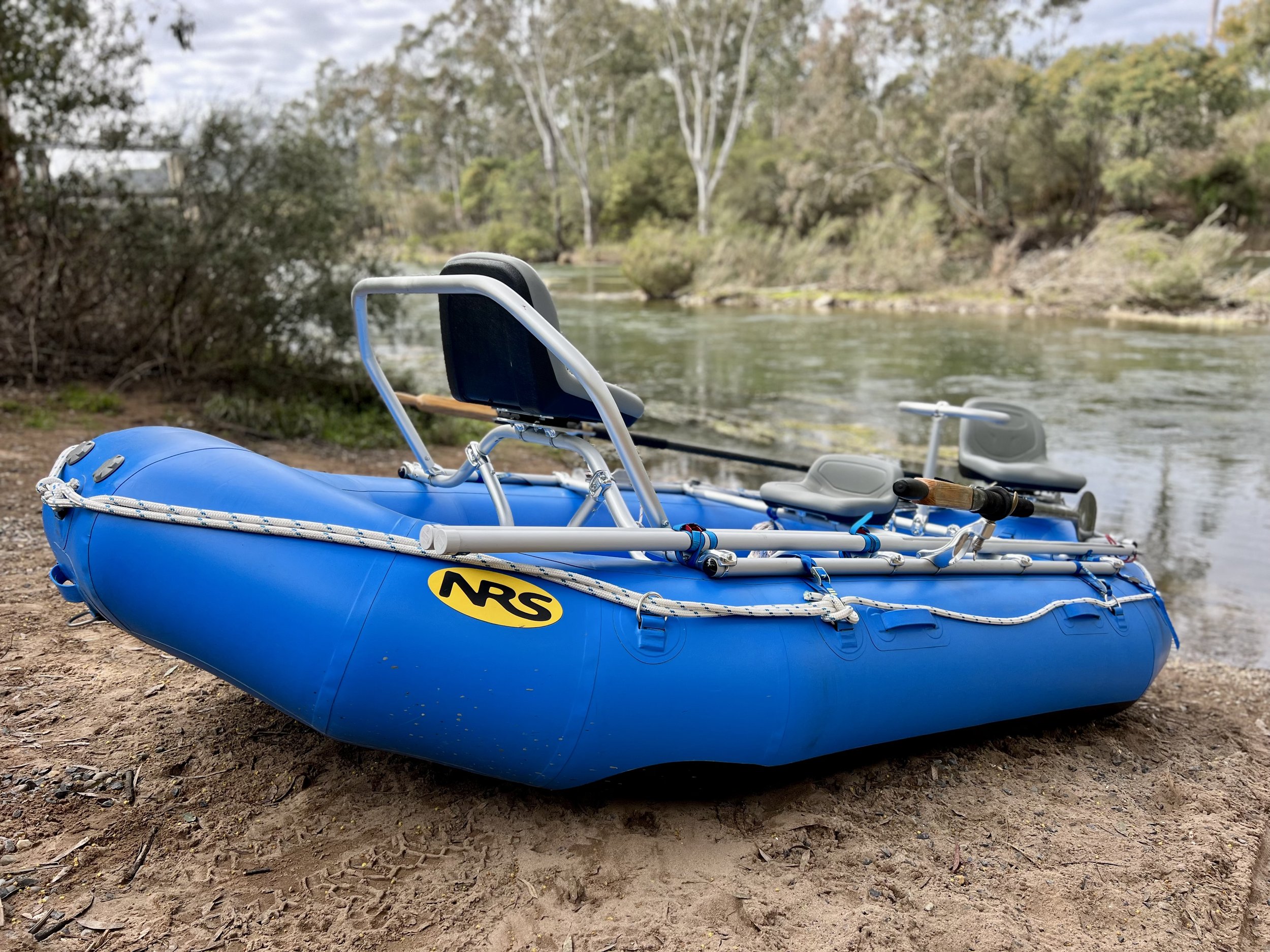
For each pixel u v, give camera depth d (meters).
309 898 2.30
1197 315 24.34
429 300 18.66
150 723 3.08
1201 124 37.59
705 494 3.99
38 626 3.78
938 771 3.26
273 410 8.73
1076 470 8.77
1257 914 2.56
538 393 2.74
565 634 2.43
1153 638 3.72
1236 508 7.56
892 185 39.62
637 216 55.28
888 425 10.88
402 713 2.39
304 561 2.39
